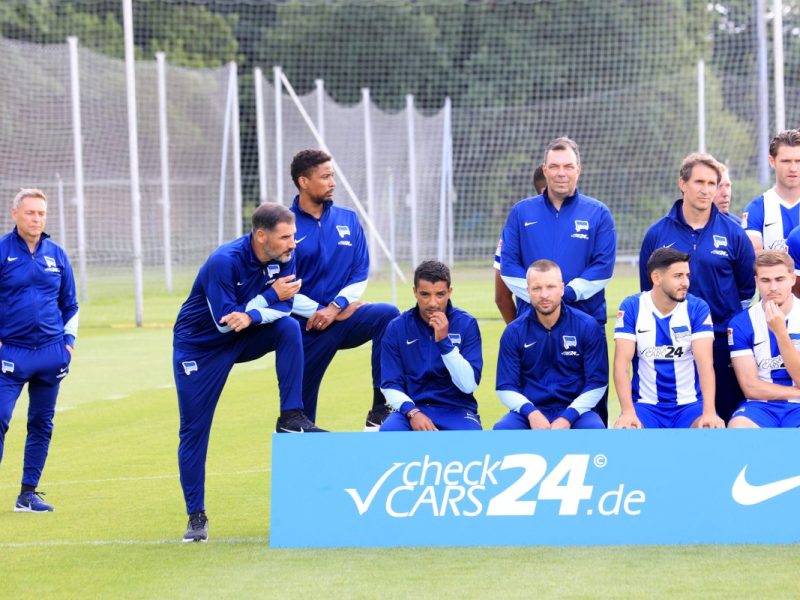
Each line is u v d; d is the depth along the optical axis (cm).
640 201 9481
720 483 1966
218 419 3616
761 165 6594
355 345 2711
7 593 1795
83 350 5538
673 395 2352
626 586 1703
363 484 1997
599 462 1970
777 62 6162
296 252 2631
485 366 4525
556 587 1709
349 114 10062
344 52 13125
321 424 3419
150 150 9694
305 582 1784
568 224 2506
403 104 13012
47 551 2078
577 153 2497
